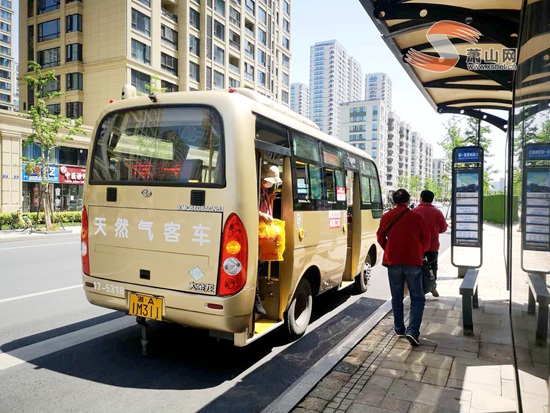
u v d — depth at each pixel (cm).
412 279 505
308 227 517
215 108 402
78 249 1341
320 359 468
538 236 185
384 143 11931
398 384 385
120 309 435
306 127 542
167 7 3672
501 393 368
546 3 172
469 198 868
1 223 2064
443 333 539
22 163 2409
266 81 5012
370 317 608
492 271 1042
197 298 388
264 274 480
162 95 433
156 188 414
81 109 3328
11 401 352
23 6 3566
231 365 444
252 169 400
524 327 225
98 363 437
